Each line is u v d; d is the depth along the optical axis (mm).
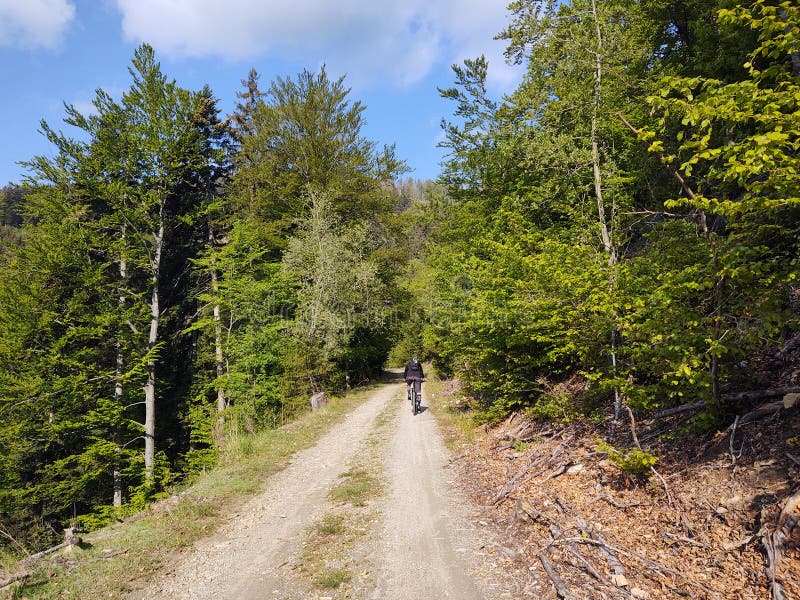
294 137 28016
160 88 19578
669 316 5043
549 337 8203
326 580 4766
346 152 29453
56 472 17078
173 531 6383
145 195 19438
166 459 19438
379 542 5695
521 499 6137
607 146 9070
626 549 4469
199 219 23078
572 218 9297
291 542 5906
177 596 4664
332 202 26797
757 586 3436
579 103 8672
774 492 3955
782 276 4328
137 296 19047
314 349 20297
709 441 5203
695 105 4207
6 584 4793
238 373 19891
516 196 11383
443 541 5590
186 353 23719
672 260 6070
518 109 9750
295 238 23953
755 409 4918
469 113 15805
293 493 7988
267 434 13078
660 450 5719
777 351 5570
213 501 7680
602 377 7688
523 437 9141
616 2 8898
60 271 18031
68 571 5250
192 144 20797
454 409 14781
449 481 8031
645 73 10680
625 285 6438
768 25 4023
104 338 18797
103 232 20125
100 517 17125
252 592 4676
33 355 17531
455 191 17188
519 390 9898
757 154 3639
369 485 8023
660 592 3789
